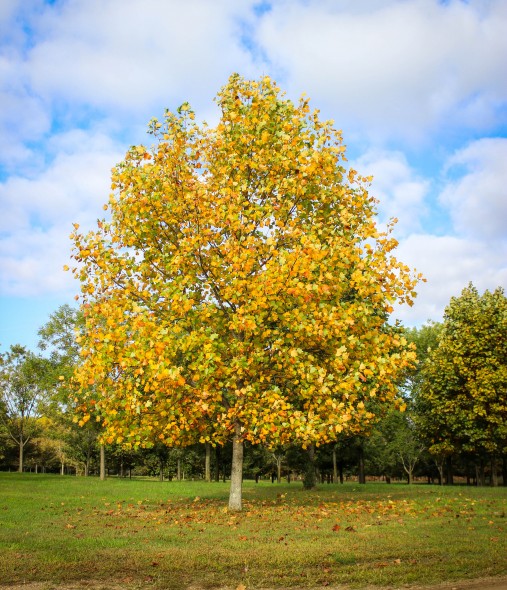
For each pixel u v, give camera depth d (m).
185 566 7.08
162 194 12.70
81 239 12.48
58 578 6.49
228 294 11.65
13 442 58.69
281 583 6.38
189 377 12.40
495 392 26.58
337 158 13.08
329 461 39.44
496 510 13.12
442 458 40.28
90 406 12.36
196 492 20.02
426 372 30.08
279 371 12.94
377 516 12.10
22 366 42.56
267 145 13.27
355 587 6.24
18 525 10.58
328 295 11.83
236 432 13.23
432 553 7.74
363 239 12.08
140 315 10.98
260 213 11.97
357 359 12.18
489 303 29.50
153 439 12.91
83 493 18.80
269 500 16.56
